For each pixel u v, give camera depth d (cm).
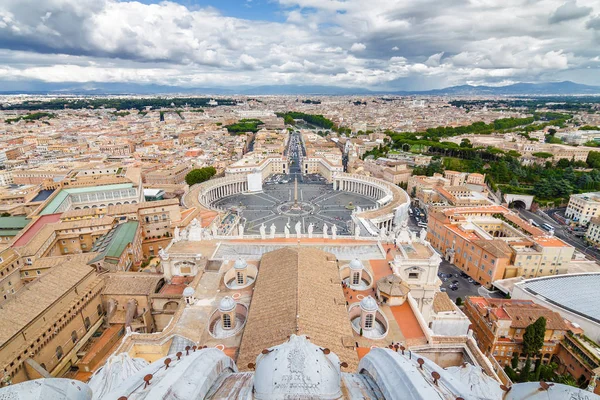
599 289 11962
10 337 6925
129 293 9556
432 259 9231
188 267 9894
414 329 7200
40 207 15788
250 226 19562
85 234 13762
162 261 9862
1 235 13775
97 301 9612
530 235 16838
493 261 13550
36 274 11100
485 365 6228
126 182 18988
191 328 7150
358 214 17488
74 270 9275
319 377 1936
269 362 2044
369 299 6969
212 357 2439
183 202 19950
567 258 13938
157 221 15450
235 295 8219
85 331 9175
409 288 8544
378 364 2312
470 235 15638
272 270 8275
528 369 8869
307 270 7919
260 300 7219
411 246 10175
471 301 10906
